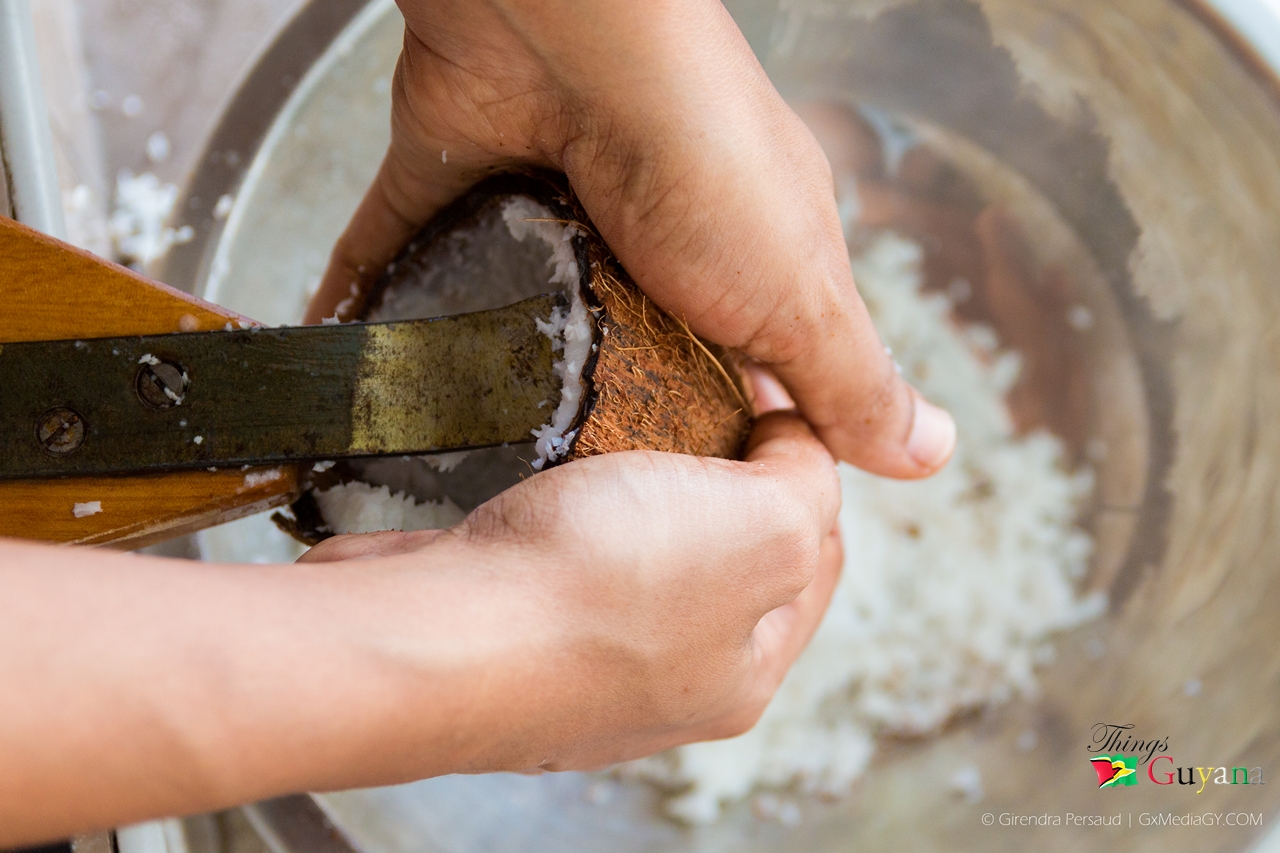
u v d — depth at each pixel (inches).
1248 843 17.5
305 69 19.6
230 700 11.3
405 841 18.5
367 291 17.2
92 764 11.0
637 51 13.8
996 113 21.5
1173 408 21.4
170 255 20.0
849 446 17.9
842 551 20.0
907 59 21.1
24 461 14.1
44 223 17.7
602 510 13.4
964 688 22.7
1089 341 23.0
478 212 16.2
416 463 15.8
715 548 13.8
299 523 15.6
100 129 20.8
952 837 20.2
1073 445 23.6
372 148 20.0
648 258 14.9
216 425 14.2
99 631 11.1
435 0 13.9
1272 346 19.5
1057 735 21.0
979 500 24.3
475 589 12.7
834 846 20.7
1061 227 22.5
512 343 14.5
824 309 15.6
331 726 11.6
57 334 14.3
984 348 24.5
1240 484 20.0
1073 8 19.0
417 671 12.0
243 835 18.6
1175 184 20.0
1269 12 17.8
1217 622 19.8
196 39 21.2
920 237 24.5
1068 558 23.1
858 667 23.3
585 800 20.6
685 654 13.9
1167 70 19.0
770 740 22.4
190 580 11.6
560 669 12.9
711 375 16.0
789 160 14.9
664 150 14.3
